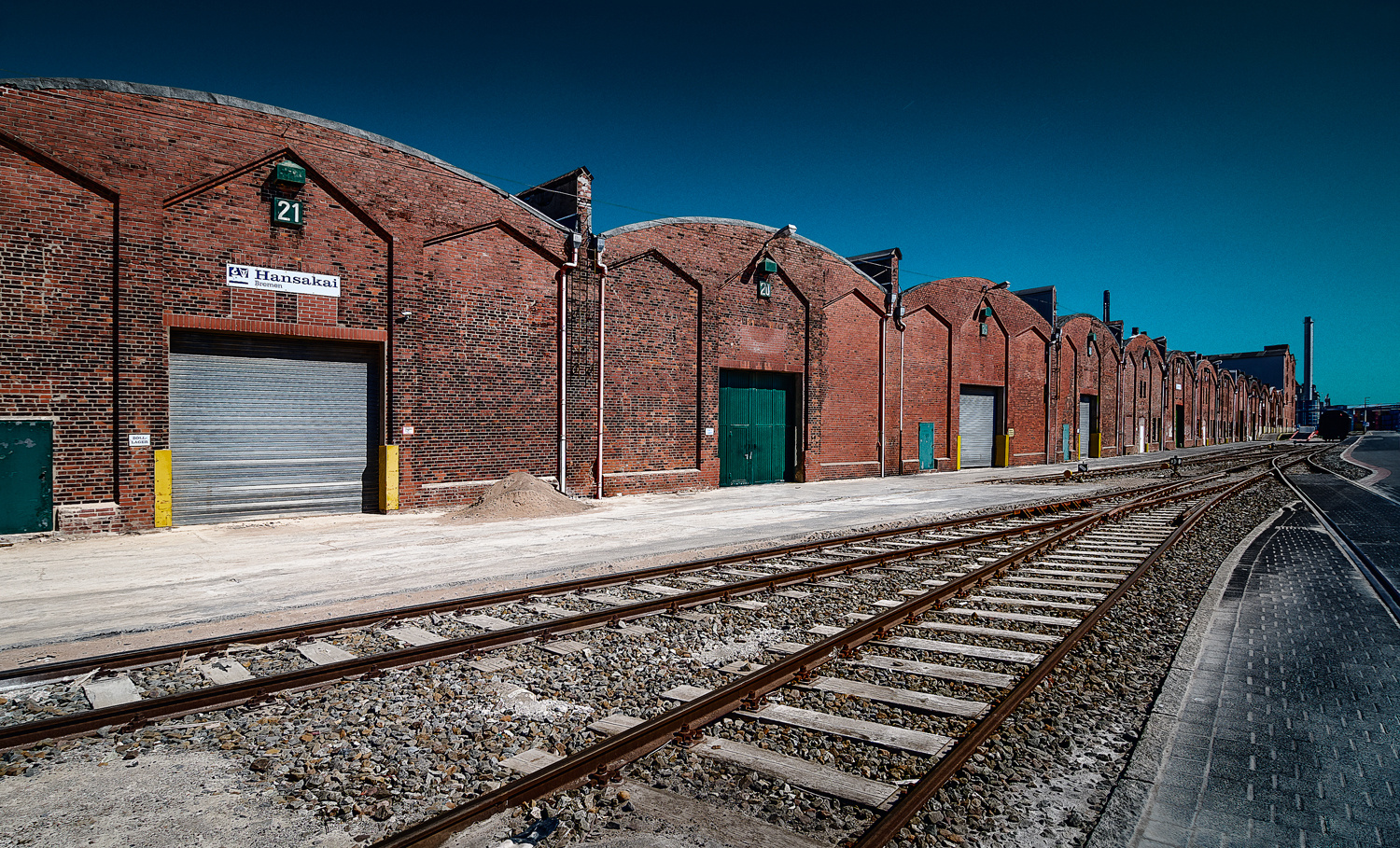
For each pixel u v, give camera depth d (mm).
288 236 14727
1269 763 4328
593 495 19531
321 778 4152
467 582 9391
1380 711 5113
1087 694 5512
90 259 12797
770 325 24188
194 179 13648
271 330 14547
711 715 4867
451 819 3512
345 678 5734
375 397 16266
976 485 24609
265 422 14914
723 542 12523
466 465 17156
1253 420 90000
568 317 18922
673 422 21578
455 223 16875
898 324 28859
